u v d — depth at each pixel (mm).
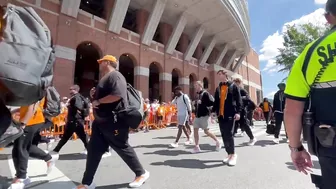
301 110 1247
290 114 1284
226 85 4551
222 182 3322
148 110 11766
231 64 31703
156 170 3973
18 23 1409
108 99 2910
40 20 1613
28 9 1572
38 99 1521
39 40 1477
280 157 5020
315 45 1179
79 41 13797
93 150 3010
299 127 1271
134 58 17359
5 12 1372
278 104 7102
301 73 1217
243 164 4395
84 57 22672
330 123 1085
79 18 13945
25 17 1498
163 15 20078
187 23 21734
